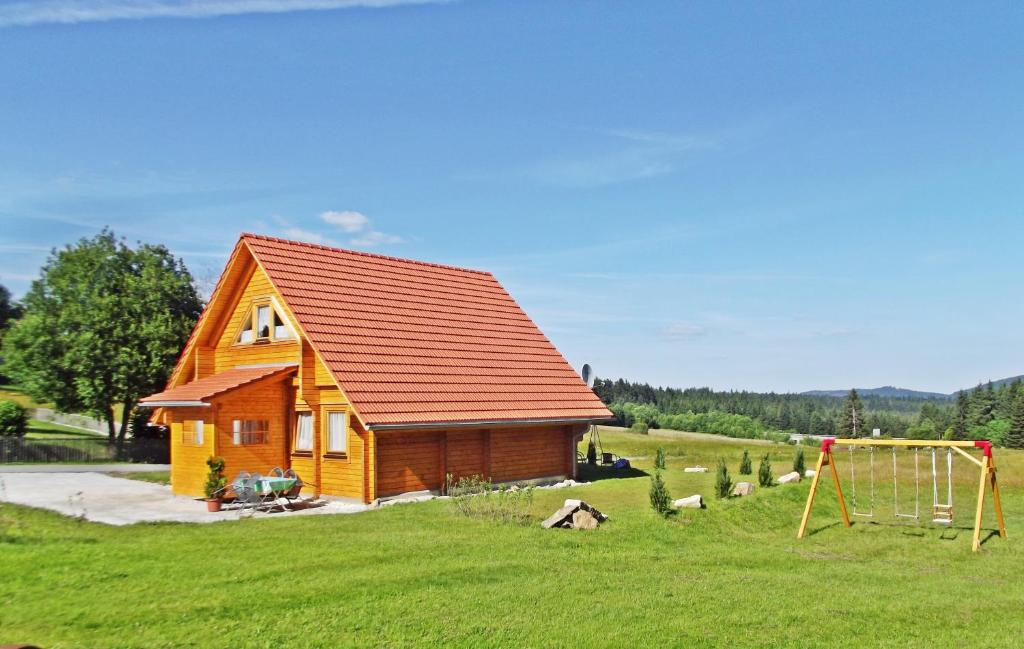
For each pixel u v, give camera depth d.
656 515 18.22
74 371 37.94
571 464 27.70
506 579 12.38
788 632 10.32
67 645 9.14
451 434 23.50
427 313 26.61
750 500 20.52
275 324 24.09
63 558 12.98
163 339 38.44
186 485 22.95
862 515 20.69
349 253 26.62
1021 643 10.14
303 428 23.12
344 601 10.92
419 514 18.42
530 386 26.91
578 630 10.07
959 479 27.19
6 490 24.38
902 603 12.00
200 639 9.41
